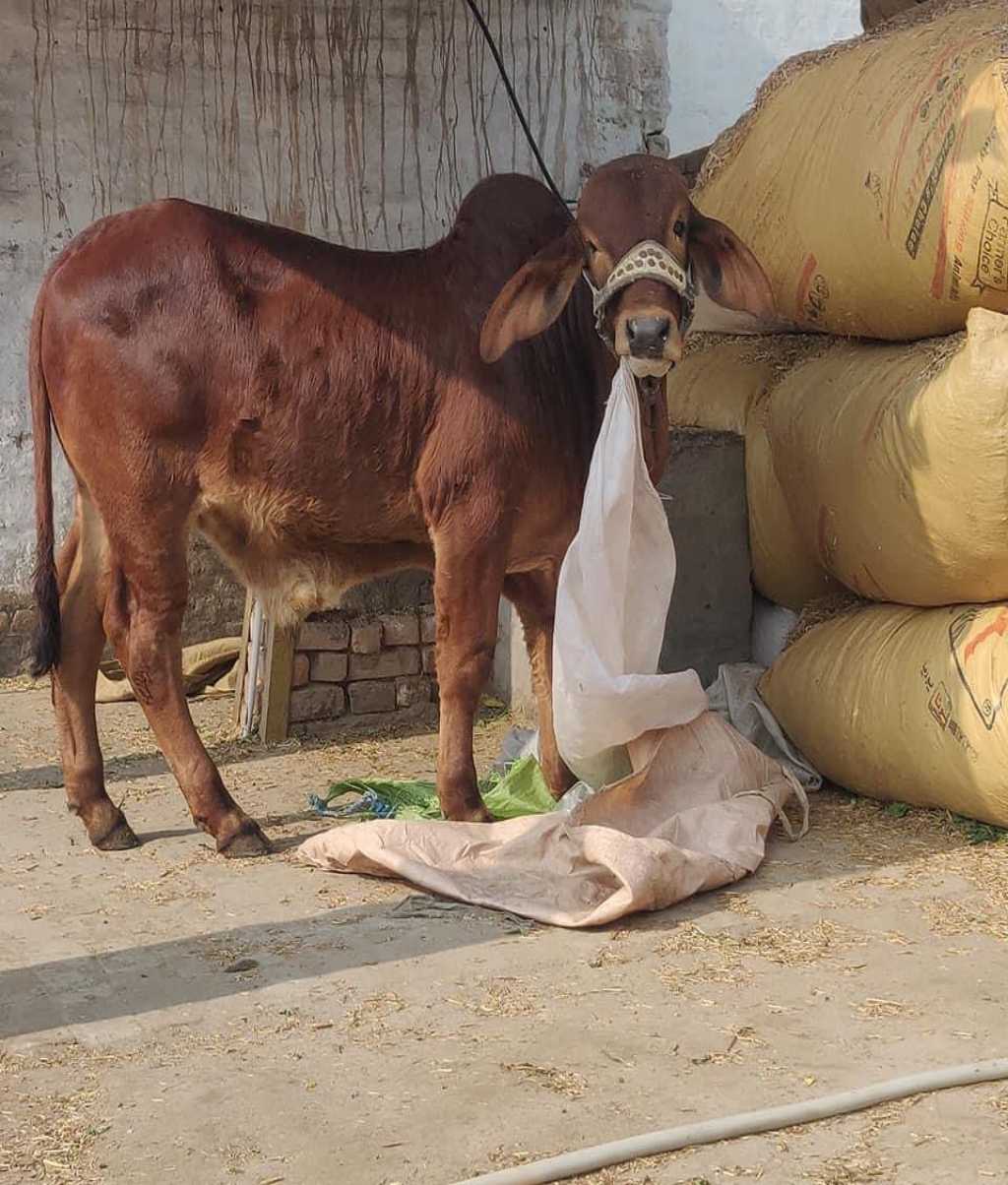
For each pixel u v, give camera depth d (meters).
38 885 4.93
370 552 5.25
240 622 7.03
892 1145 3.80
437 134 7.14
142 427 4.97
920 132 5.12
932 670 5.14
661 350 4.71
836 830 5.21
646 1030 4.18
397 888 4.88
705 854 4.80
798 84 5.71
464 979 4.39
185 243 4.98
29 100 6.73
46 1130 3.89
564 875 4.79
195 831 5.30
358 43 7.01
